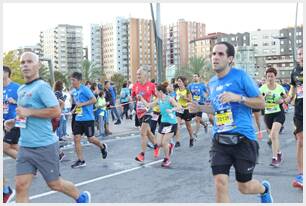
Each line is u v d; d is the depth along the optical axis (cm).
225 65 449
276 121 856
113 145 1236
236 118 439
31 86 466
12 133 673
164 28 11644
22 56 469
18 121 460
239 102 430
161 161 940
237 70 450
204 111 468
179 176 773
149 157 999
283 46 12150
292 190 646
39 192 657
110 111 1961
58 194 645
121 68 8712
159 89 888
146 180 744
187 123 1174
